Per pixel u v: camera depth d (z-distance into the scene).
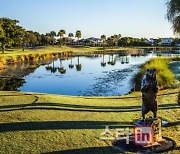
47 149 9.21
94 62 72.56
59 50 125.06
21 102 15.49
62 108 14.41
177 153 9.30
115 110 14.81
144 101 10.74
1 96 17.45
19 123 11.41
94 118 12.84
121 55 105.88
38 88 31.86
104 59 84.56
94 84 33.78
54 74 46.19
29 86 33.41
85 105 15.70
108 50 141.12
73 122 11.97
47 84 34.88
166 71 28.12
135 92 23.44
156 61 34.50
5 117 12.26
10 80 38.94
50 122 11.73
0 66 58.53
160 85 24.06
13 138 9.95
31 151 9.02
